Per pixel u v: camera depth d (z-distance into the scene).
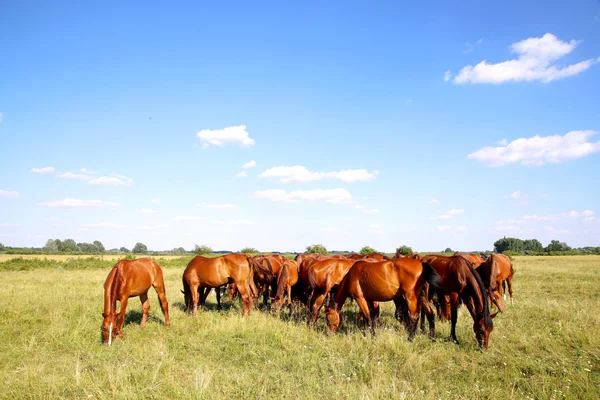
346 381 5.77
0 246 92.88
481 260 11.79
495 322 9.33
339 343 7.70
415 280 7.79
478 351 7.23
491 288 9.89
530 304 11.87
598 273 23.86
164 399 5.05
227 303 13.19
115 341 7.90
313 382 5.62
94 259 37.34
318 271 9.50
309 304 9.80
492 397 5.18
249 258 10.36
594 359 6.61
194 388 5.29
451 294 8.08
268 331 8.45
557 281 19.17
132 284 8.45
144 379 5.69
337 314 8.72
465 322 9.59
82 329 8.70
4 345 7.55
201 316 10.39
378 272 8.09
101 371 6.07
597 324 8.62
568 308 10.96
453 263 8.08
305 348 7.30
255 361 6.68
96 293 14.59
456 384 5.73
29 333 8.48
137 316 10.52
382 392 5.12
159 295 9.39
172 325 9.41
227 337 8.09
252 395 5.23
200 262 10.59
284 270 10.62
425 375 6.01
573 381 5.60
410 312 7.84
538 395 5.23
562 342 7.53
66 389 5.46
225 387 5.44
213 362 6.65
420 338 7.89
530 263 37.78
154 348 7.17
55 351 7.37
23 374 5.94
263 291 13.36
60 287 16.55
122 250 104.81
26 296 13.34
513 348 7.35
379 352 7.05
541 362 6.52
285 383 5.57
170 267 35.03
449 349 7.34
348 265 9.56
